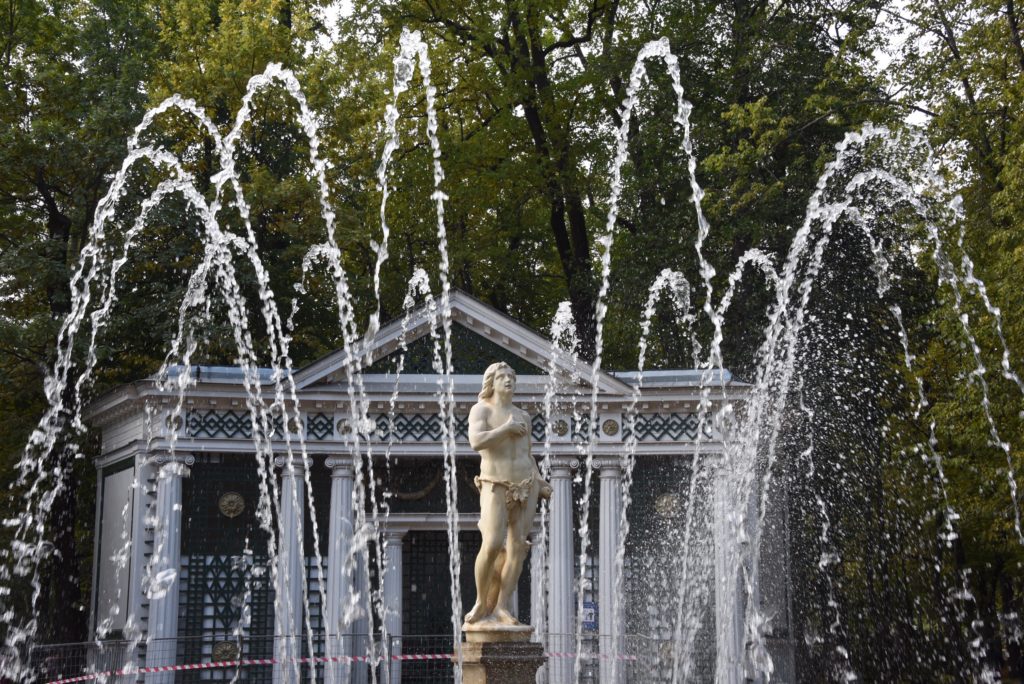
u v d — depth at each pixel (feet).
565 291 192.13
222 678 120.88
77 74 157.38
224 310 153.38
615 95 172.55
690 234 159.74
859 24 143.33
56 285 148.15
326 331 168.25
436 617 131.03
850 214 144.97
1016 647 139.13
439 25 174.50
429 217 172.65
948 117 123.75
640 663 124.06
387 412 125.70
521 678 60.49
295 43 169.99
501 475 62.80
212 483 124.57
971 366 118.21
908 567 138.72
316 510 130.11
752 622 121.19
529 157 170.40
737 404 127.85
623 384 127.24
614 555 125.18
